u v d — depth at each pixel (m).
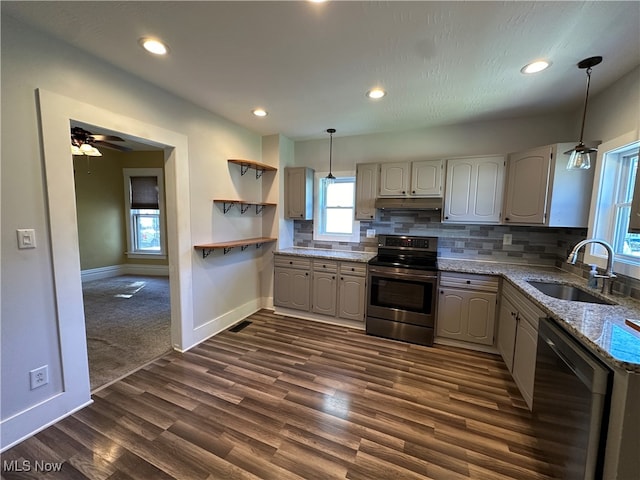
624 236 2.07
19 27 1.54
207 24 1.56
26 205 1.61
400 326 3.03
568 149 2.38
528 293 1.92
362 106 2.73
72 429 1.73
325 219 4.04
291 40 1.70
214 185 3.05
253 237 3.73
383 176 3.29
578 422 1.22
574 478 1.24
